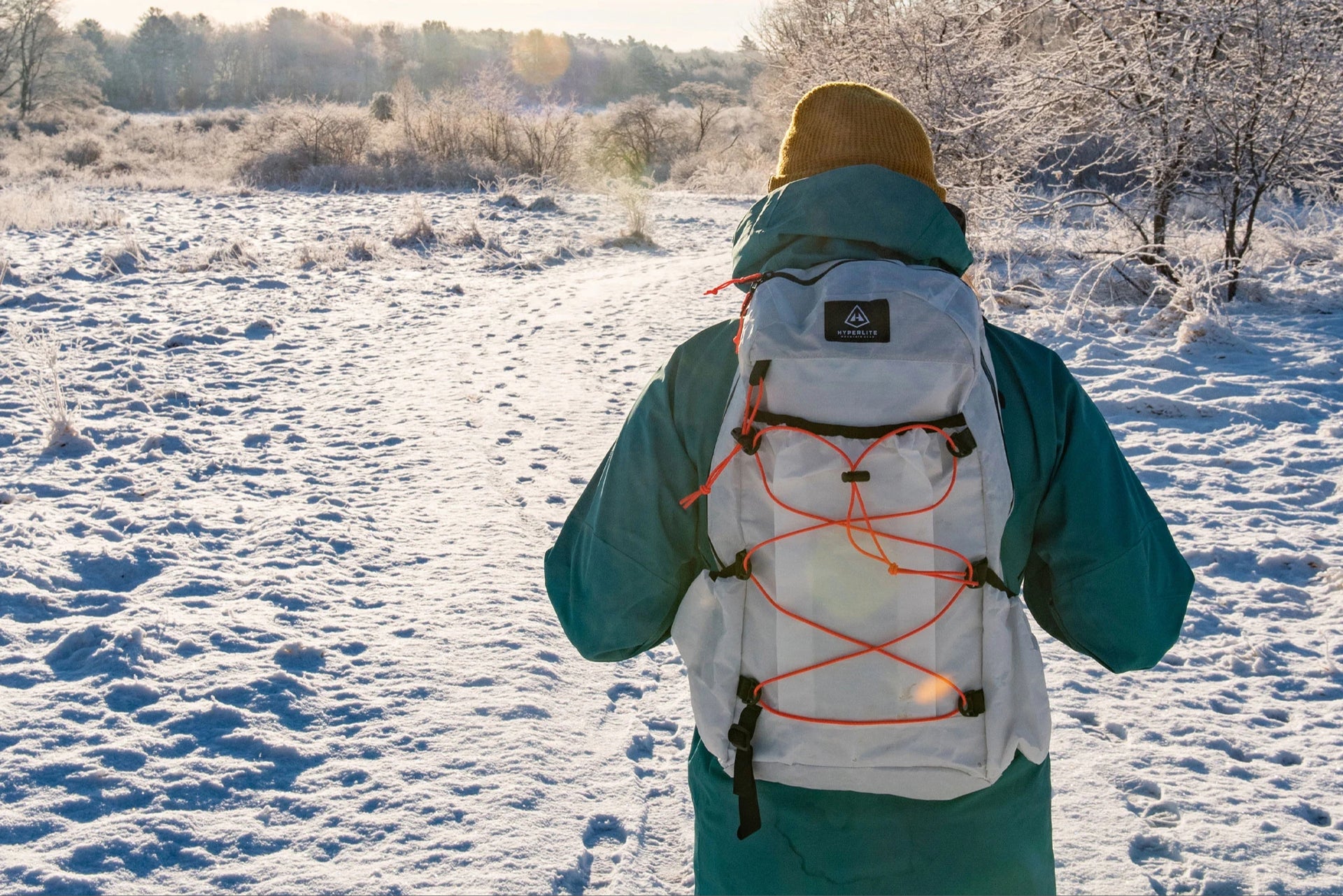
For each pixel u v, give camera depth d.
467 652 3.61
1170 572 1.39
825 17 18.62
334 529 4.72
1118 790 2.83
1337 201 11.16
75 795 2.69
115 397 6.87
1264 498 5.21
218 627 3.70
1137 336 8.66
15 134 43.75
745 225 1.41
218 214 17.84
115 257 12.29
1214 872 2.47
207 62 107.75
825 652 1.22
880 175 1.32
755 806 1.24
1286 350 7.98
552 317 9.97
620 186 20.80
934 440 1.21
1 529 4.52
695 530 1.42
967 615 1.23
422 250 14.52
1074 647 1.44
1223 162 9.70
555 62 107.06
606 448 6.03
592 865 2.54
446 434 6.26
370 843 2.55
